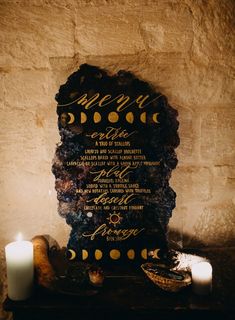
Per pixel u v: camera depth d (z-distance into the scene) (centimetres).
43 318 116
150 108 132
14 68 134
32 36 132
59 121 133
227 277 135
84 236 138
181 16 130
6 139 138
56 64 133
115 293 121
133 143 134
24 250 118
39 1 129
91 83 131
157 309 112
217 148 139
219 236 145
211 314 112
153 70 133
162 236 137
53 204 142
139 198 136
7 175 141
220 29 131
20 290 117
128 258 138
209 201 142
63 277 123
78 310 113
